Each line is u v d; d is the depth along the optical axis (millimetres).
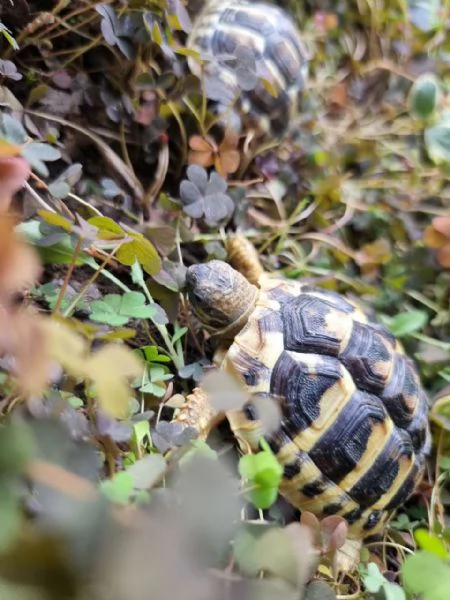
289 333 189
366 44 358
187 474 117
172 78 221
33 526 106
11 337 100
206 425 174
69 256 165
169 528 103
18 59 211
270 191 257
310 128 289
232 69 239
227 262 226
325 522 159
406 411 192
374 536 190
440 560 135
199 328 209
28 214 179
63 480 106
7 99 192
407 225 274
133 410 160
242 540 128
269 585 118
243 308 195
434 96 285
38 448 114
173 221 217
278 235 251
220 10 260
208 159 229
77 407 150
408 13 355
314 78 324
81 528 97
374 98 342
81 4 214
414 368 206
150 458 135
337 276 246
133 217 211
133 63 219
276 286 205
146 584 93
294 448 178
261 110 249
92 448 129
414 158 299
